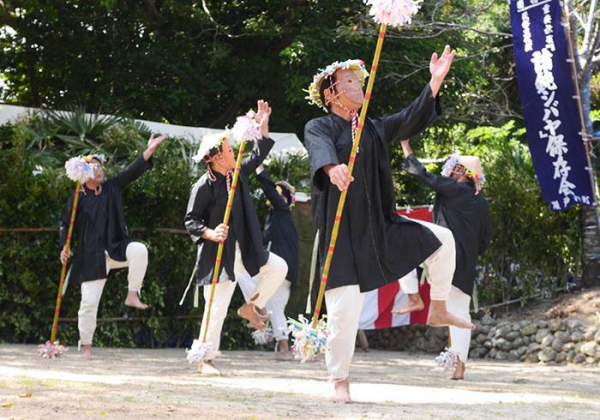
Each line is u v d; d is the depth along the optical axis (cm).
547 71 1481
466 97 1995
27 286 1451
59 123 1681
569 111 1480
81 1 2442
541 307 1636
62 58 2478
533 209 1672
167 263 1543
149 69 2403
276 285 1029
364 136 719
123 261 1224
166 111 2488
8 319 1463
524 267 1667
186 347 1561
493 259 1664
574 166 1485
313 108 2414
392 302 1605
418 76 2206
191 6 2358
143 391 754
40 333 1479
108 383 821
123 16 2433
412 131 725
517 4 1499
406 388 898
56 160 1584
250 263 1013
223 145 1016
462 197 1047
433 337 1647
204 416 599
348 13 2241
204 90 2453
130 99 2436
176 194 1541
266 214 1591
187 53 2452
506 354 1555
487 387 972
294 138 1775
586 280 1666
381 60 2173
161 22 2428
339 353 721
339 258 709
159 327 1527
